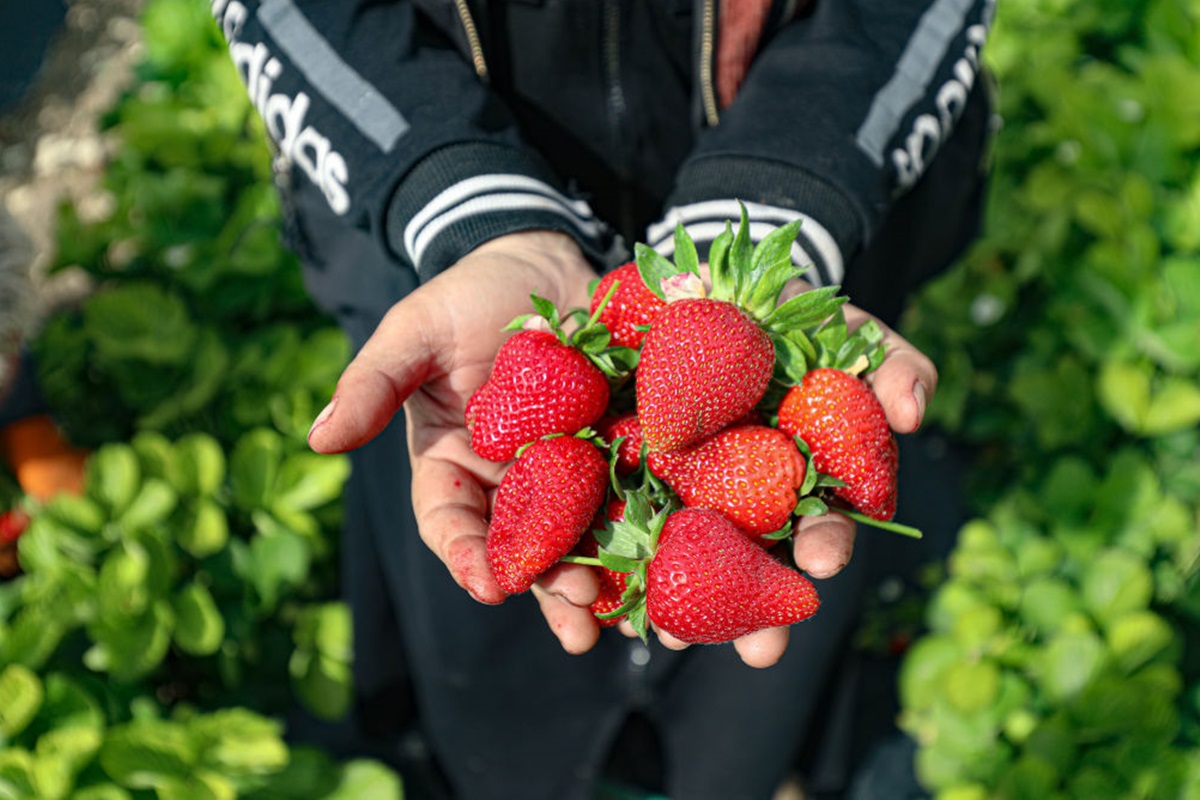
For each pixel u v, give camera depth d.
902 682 0.75
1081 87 0.77
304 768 0.75
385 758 0.86
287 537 0.77
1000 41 0.88
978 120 0.61
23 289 0.77
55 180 1.33
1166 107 0.76
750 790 0.73
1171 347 0.75
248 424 0.85
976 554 0.77
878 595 0.91
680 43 0.56
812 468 0.45
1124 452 0.77
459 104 0.51
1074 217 0.82
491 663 0.66
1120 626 0.69
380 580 0.72
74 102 1.43
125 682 0.74
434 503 0.47
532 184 0.51
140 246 0.91
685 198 0.52
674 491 0.46
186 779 0.68
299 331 0.91
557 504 0.44
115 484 0.74
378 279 0.57
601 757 0.72
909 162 0.53
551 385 0.45
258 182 0.91
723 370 0.43
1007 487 0.93
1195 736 0.71
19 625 0.70
